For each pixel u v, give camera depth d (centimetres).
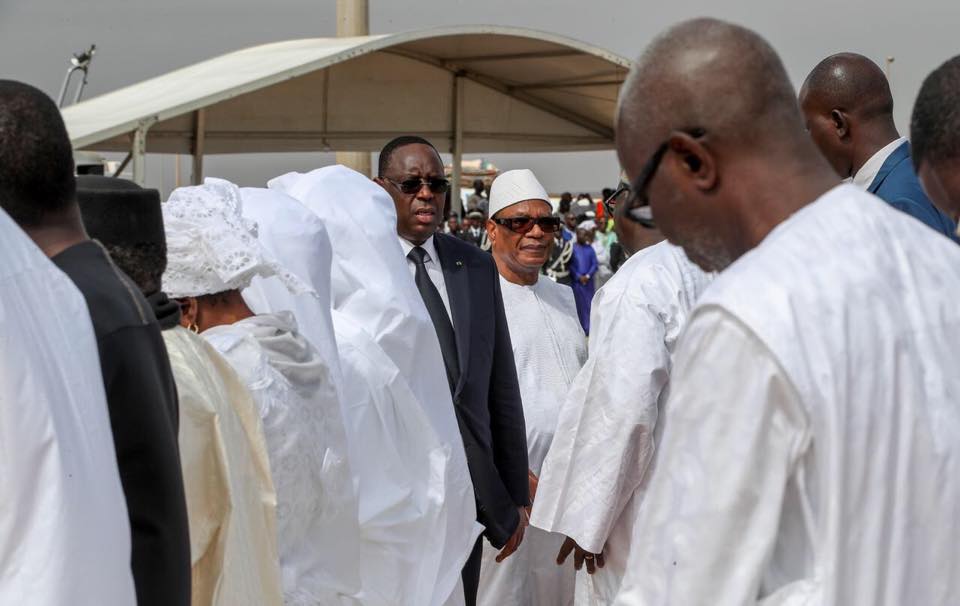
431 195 446
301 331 317
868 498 160
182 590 199
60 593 159
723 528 162
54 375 166
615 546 397
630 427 377
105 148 1466
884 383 161
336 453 275
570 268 1689
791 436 160
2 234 166
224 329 262
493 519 430
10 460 159
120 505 173
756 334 159
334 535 275
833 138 350
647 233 407
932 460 162
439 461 352
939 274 172
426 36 1438
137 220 231
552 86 1711
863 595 161
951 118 227
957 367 167
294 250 318
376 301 365
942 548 162
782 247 167
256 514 237
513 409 452
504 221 510
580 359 519
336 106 1596
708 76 175
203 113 1470
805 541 164
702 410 164
